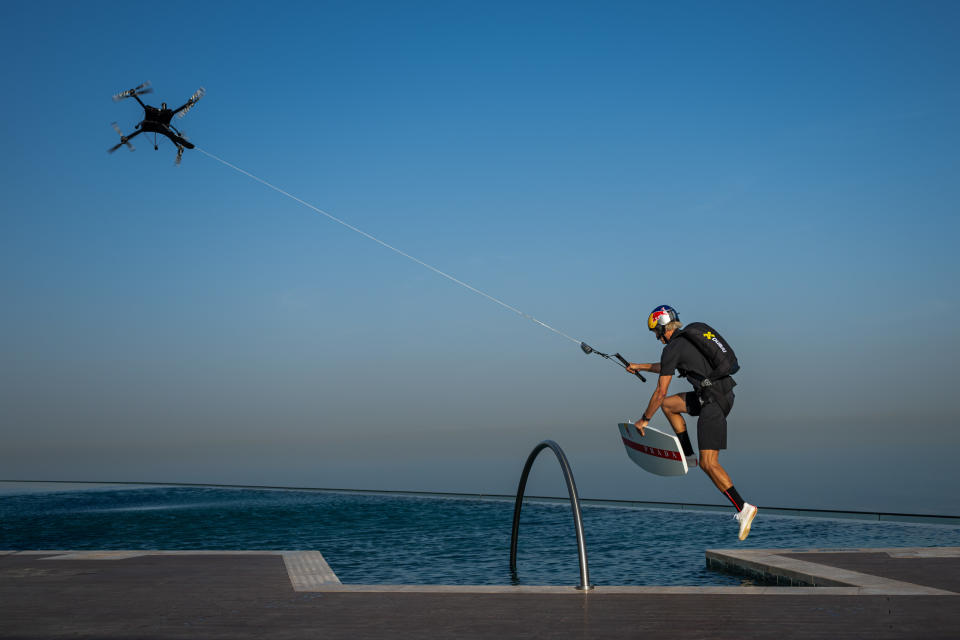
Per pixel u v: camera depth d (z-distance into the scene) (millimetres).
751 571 7934
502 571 10094
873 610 4598
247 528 17359
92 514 22500
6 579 6746
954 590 5480
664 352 6008
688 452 6434
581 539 5656
